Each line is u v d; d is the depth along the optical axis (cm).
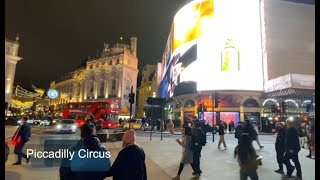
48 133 2784
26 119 1017
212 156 1323
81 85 9625
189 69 4922
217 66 4569
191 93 4800
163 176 854
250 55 4556
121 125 4197
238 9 4697
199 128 903
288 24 4728
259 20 4700
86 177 388
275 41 4612
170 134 3077
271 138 2795
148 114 6209
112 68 8288
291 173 871
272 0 4744
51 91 2272
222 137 1662
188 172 930
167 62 6656
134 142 432
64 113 3928
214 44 4653
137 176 403
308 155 1358
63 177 391
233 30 4622
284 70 4553
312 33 4797
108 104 3678
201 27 4850
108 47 8925
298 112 4244
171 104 5844
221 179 825
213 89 4503
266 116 4119
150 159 1207
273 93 4275
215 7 4769
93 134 416
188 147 844
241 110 4366
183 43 5231
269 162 1161
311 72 4656
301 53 4688
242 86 4438
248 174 552
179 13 5481
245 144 563
